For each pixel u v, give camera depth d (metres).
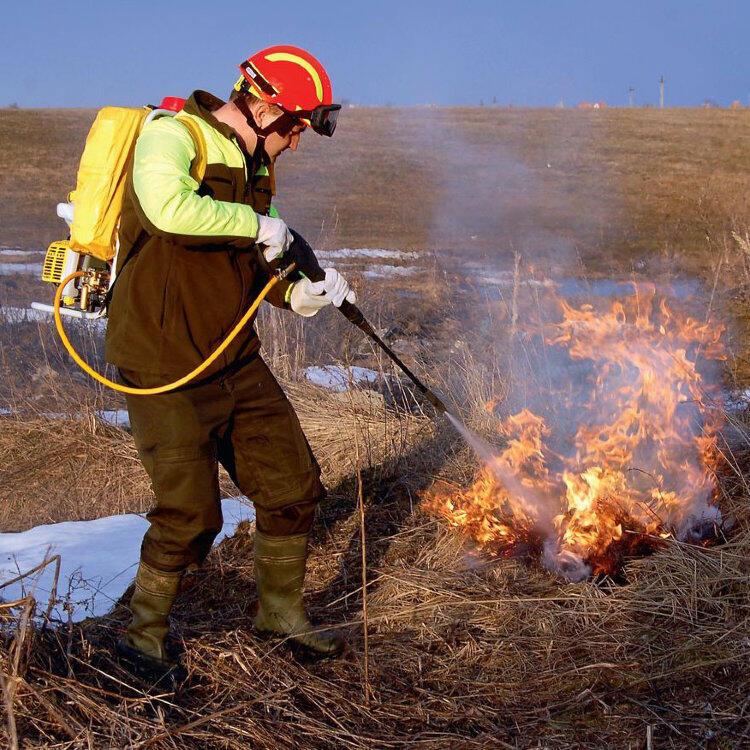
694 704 3.03
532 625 3.53
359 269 14.25
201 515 3.15
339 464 5.35
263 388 3.34
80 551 4.33
